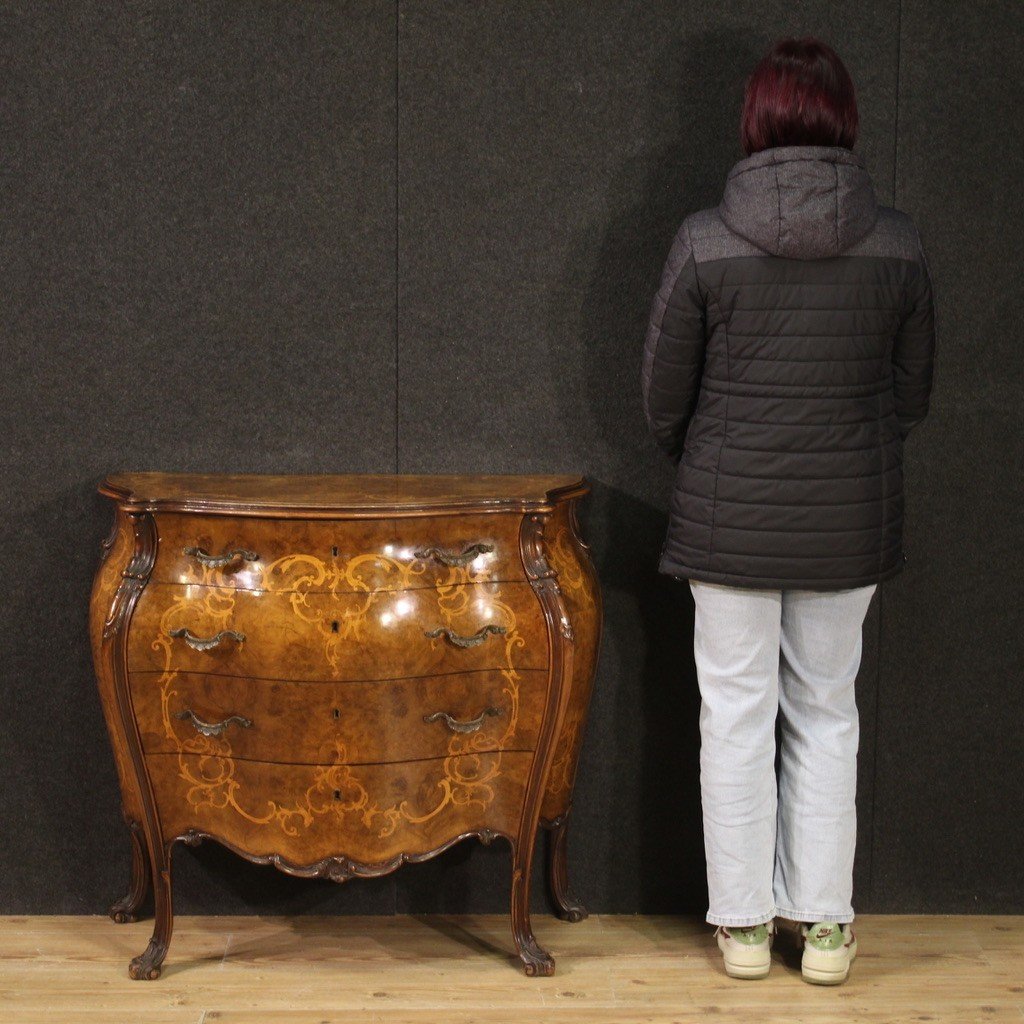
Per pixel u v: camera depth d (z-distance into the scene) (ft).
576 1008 8.14
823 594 8.18
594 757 9.48
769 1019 8.03
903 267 7.73
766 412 7.75
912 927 9.38
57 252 8.89
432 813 8.32
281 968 8.63
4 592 9.20
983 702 9.43
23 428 9.06
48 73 8.72
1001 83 8.89
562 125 8.87
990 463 9.21
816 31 8.84
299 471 9.15
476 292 9.02
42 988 8.32
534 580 8.11
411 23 8.76
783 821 8.65
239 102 8.79
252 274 8.96
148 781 8.29
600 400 9.14
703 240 7.73
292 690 7.99
